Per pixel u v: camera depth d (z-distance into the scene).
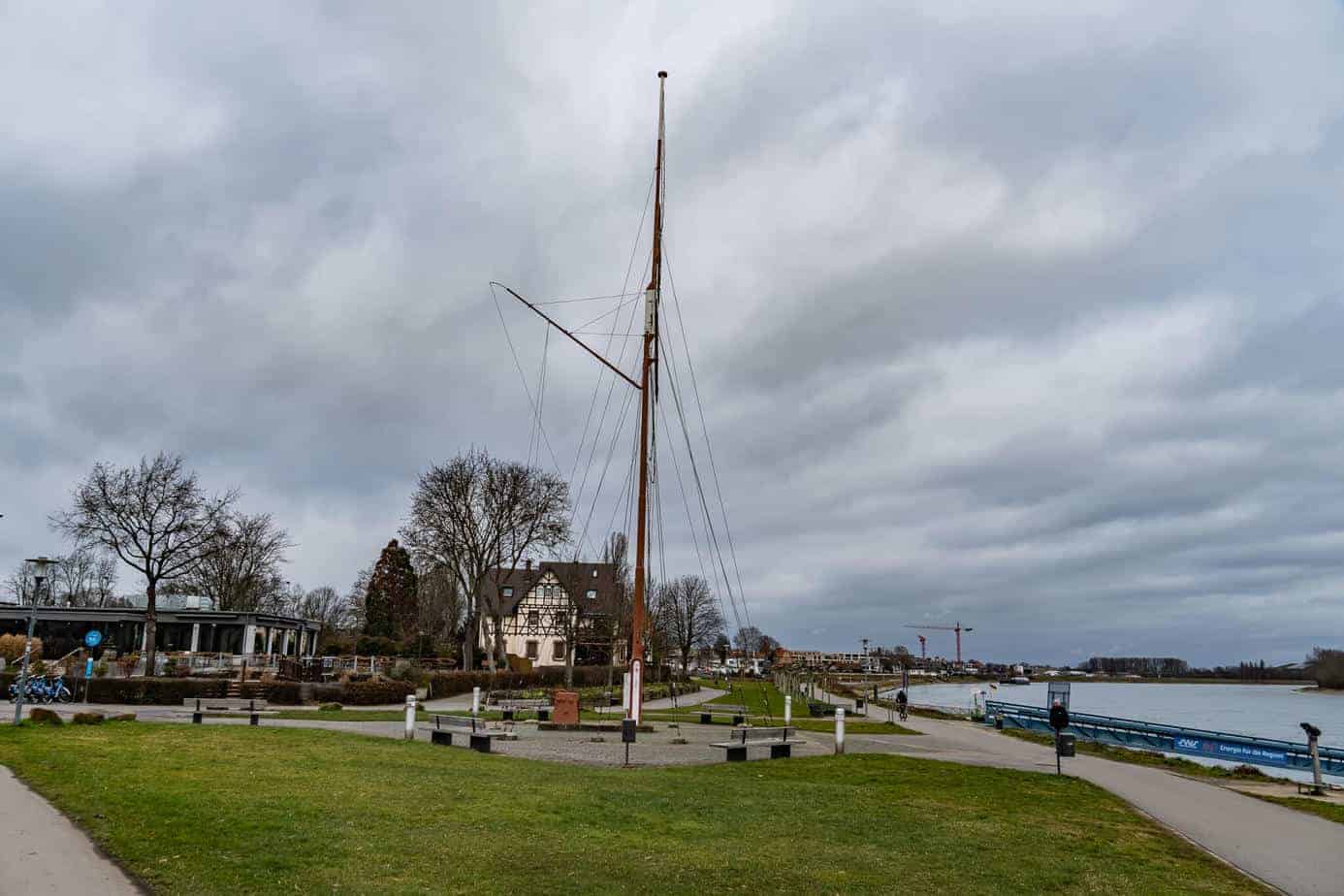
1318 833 17.28
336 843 10.96
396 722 33.34
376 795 14.16
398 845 11.10
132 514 57.09
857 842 13.46
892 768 23.20
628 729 22.38
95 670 50.09
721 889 10.28
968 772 23.16
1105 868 13.00
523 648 95.00
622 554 77.94
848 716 50.53
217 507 61.59
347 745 21.62
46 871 9.39
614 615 76.62
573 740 29.00
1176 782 24.47
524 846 11.55
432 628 89.75
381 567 101.19
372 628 99.62
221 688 44.16
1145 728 36.44
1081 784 22.25
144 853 10.07
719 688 98.62
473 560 68.19
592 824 13.24
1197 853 14.69
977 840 14.32
